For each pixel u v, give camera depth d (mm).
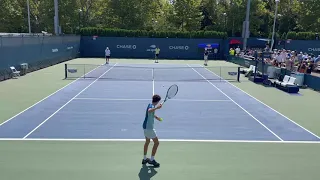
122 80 21859
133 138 9719
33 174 7156
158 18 60969
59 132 10195
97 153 8453
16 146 8875
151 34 41281
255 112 13516
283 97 17047
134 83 20625
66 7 49281
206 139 9812
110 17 53500
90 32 40688
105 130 10500
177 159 8141
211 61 38719
